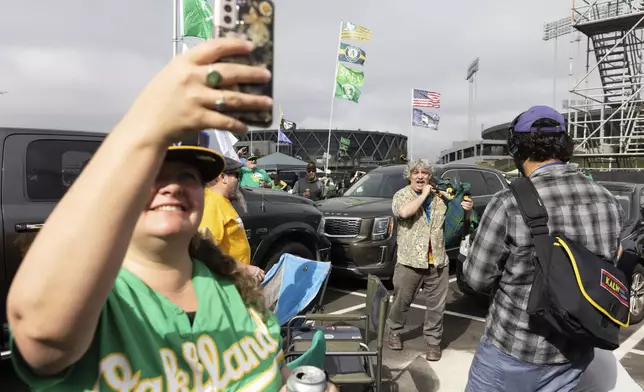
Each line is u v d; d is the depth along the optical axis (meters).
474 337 4.64
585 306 1.62
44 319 0.67
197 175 1.13
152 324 1.02
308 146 78.19
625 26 20.16
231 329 1.18
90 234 0.65
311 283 3.38
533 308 1.72
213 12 0.65
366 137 80.12
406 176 4.13
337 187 16.19
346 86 17.42
